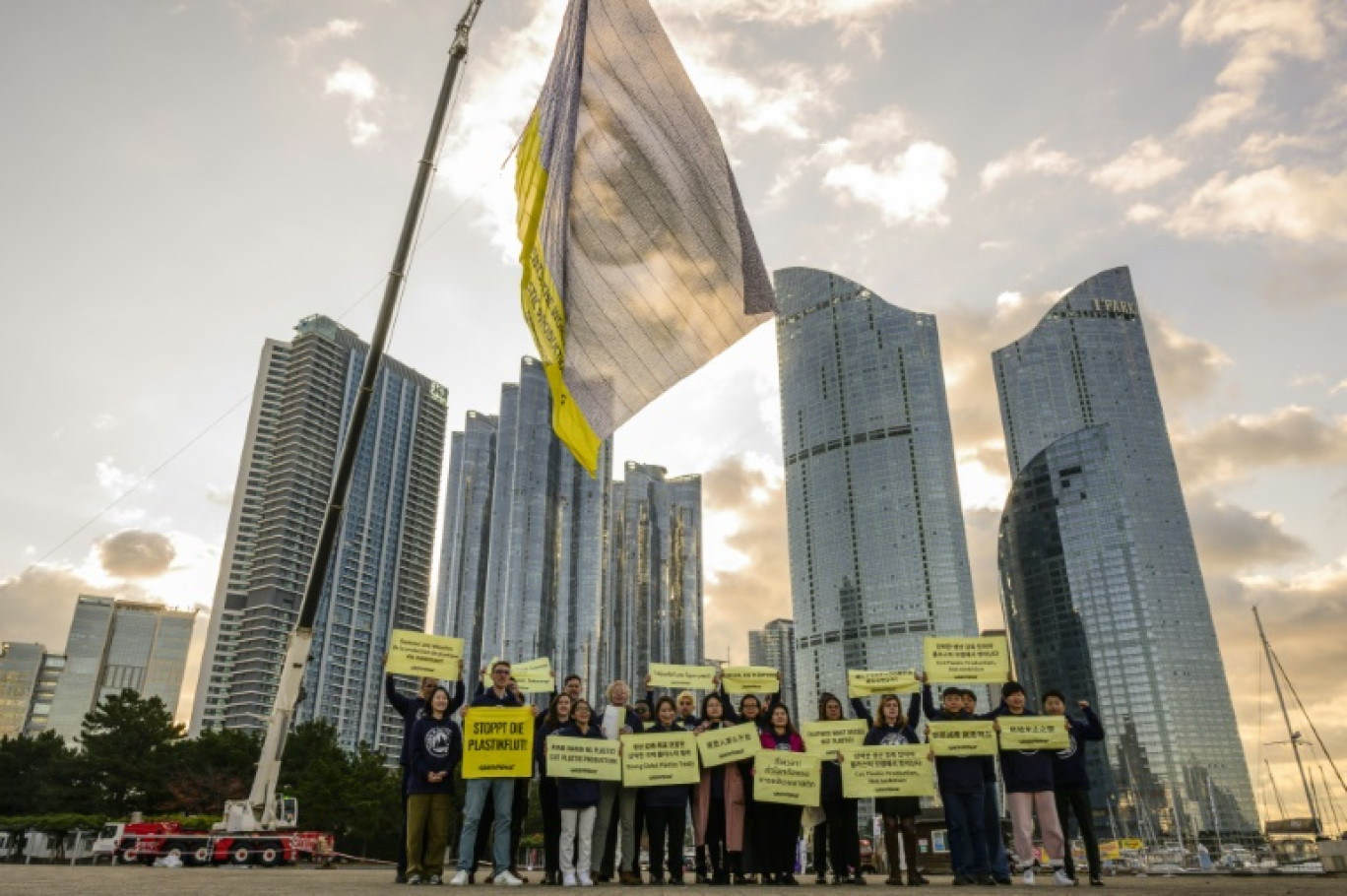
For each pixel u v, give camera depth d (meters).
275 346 165.62
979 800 11.53
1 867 13.88
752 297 10.24
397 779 72.50
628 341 9.69
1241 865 101.50
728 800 12.09
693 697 13.62
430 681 12.27
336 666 155.62
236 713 139.62
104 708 65.19
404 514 178.38
